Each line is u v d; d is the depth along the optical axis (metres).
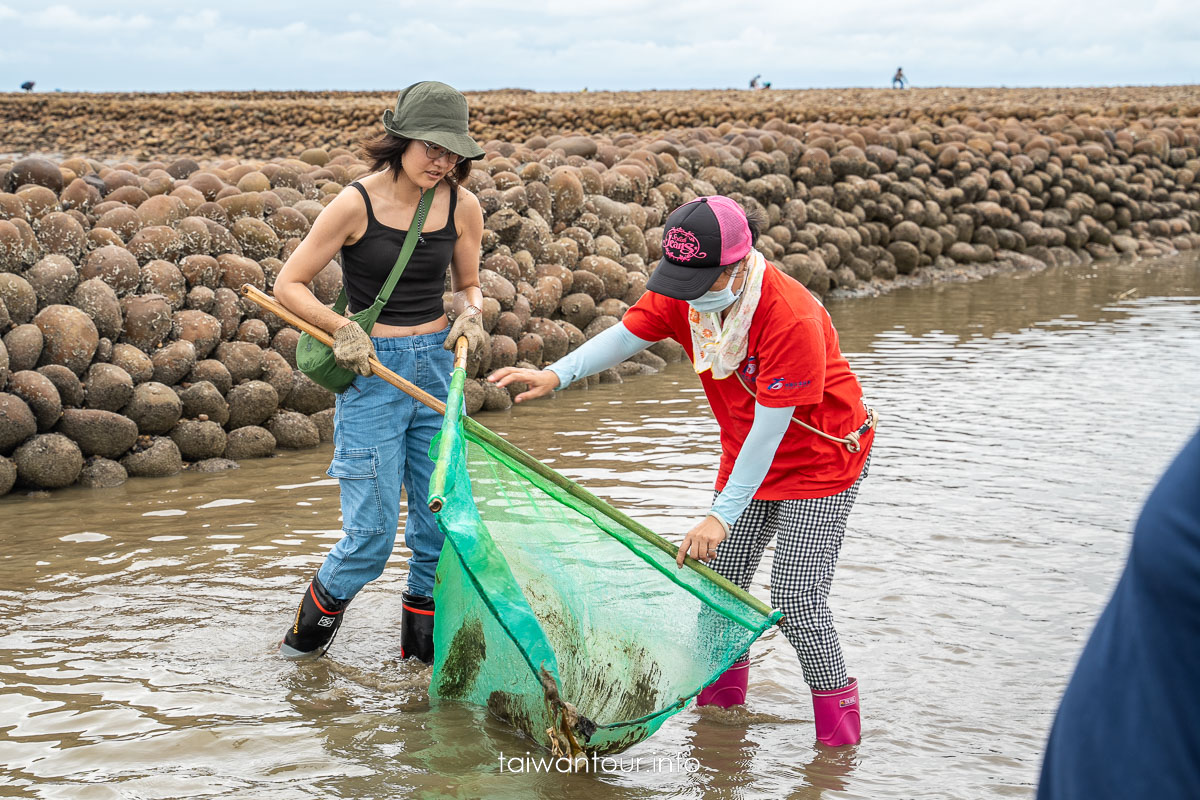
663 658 3.16
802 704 3.59
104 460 6.12
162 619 4.18
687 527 5.26
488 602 3.03
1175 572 1.00
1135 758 1.03
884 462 6.43
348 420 3.65
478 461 3.39
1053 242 17.58
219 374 6.66
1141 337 10.77
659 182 12.11
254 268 7.22
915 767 3.14
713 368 3.13
